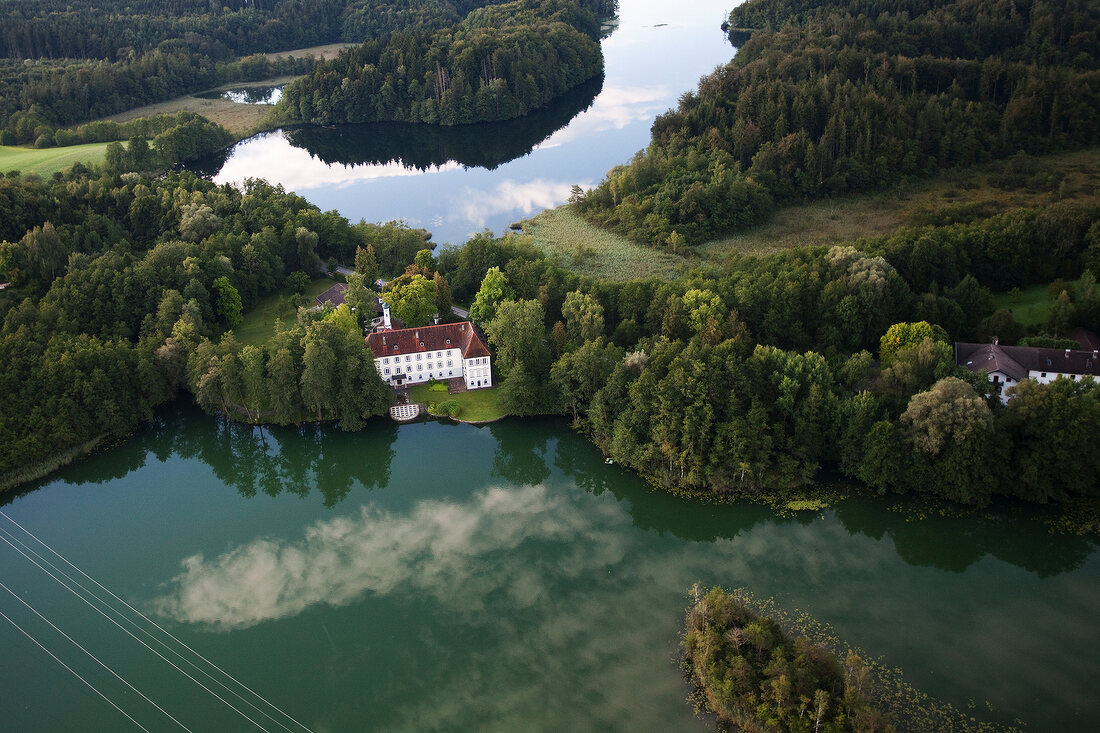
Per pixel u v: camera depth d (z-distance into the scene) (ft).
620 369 471.62
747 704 305.73
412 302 592.19
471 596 390.01
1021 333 522.47
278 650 363.97
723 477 442.09
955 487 422.41
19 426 483.10
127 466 505.66
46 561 424.05
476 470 489.26
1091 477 411.95
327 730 324.80
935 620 360.07
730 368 445.37
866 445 431.02
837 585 383.65
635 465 467.52
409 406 531.50
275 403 516.32
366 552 426.92
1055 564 391.65
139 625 380.37
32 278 632.38
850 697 294.46
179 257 634.84
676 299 527.40
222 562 423.23
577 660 349.20
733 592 381.19
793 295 530.68
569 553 416.87
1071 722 308.40
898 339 490.49
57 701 342.64
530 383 510.17
